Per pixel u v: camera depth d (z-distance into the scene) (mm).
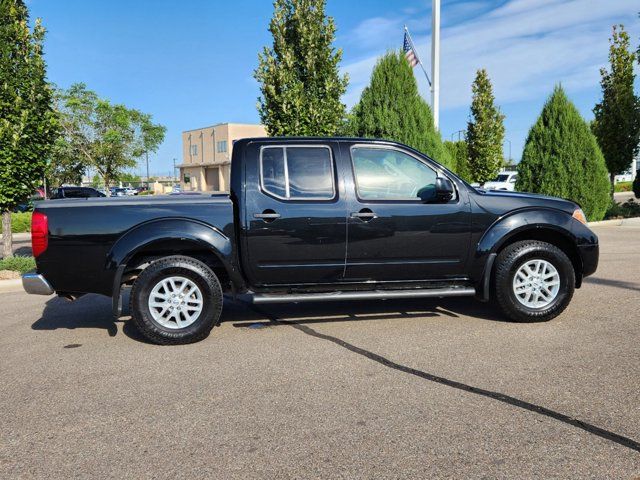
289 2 10609
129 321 6270
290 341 5238
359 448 3100
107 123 35781
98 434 3371
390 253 5457
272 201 5312
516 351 4738
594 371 4188
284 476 2828
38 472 2938
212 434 3326
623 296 6703
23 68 9477
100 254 5145
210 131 67438
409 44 16578
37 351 5133
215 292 5234
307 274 5422
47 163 10211
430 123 12586
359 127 12500
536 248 5566
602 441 3098
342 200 5375
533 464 2871
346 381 4141
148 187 71188
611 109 18672
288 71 10453
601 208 15367
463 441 3145
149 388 4117
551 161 15141
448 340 5129
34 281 5141
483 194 5633
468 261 5594
